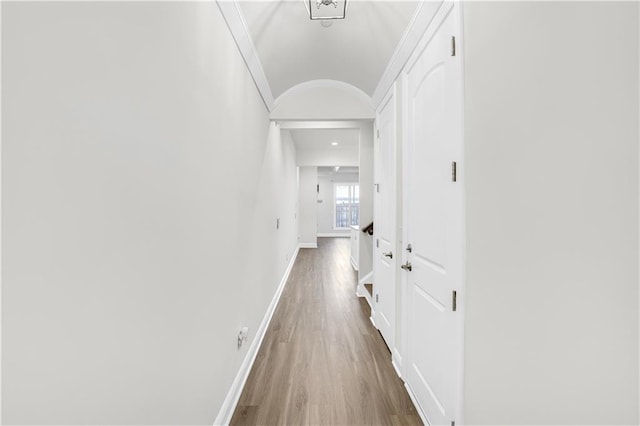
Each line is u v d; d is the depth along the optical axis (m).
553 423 0.81
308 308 3.62
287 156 5.19
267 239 3.10
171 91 1.02
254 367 2.27
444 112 1.46
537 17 0.84
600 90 0.67
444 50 1.46
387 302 2.60
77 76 0.63
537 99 0.85
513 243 0.97
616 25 0.63
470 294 1.22
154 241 0.92
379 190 2.91
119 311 0.76
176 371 1.08
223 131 1.58
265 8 1.78
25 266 0.53
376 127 2.99
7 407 0.50
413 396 1.87
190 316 1.19
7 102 0.50
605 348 0.68
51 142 0.57
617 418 0.65
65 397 0.60
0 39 0.49
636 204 0.61
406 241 2.03
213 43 1.41
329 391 1.97
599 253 0.68
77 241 0.63
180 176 1.09
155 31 0.92
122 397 0.78
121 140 0.76
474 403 1.20
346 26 2.08
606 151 0.66
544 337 0.84
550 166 0.81
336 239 11.45
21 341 0.52
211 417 1.44
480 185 1.15
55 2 0.58
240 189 1.95
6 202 0.50
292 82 2.90
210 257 1.41
